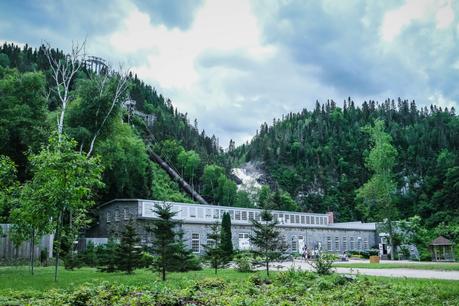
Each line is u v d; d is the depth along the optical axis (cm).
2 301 1002
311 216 7031
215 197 10112
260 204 9825
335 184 14312
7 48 11019
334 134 18150
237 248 5162
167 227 2083
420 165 12406
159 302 1076
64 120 4612
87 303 1077
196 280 1703
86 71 7556
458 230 6900
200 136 17875
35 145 3928
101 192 5869
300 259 4706
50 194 1834
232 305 1044
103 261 2623
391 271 2752
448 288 1527
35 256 3269
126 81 4816
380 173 6253
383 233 6669
